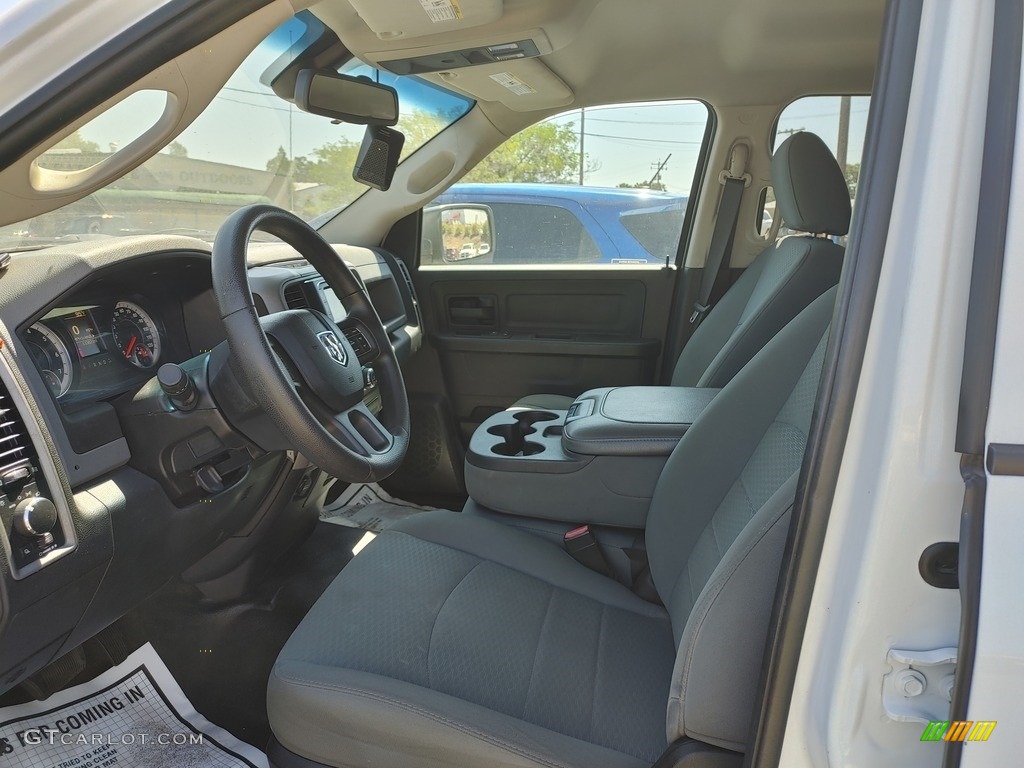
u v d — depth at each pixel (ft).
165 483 3.73
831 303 3.65
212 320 4.49
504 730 2.99
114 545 3.34
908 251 1.92
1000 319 1.86
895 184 1.94
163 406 3.60
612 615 4.13
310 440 3.15
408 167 7.67
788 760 2.32
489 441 5.81
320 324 3.75
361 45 5.28
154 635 5.08
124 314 4.05
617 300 8.22
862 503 2.05
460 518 4.79
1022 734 1.95
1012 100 1.81
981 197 1.85
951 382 1.93
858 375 2.02
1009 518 1.88
